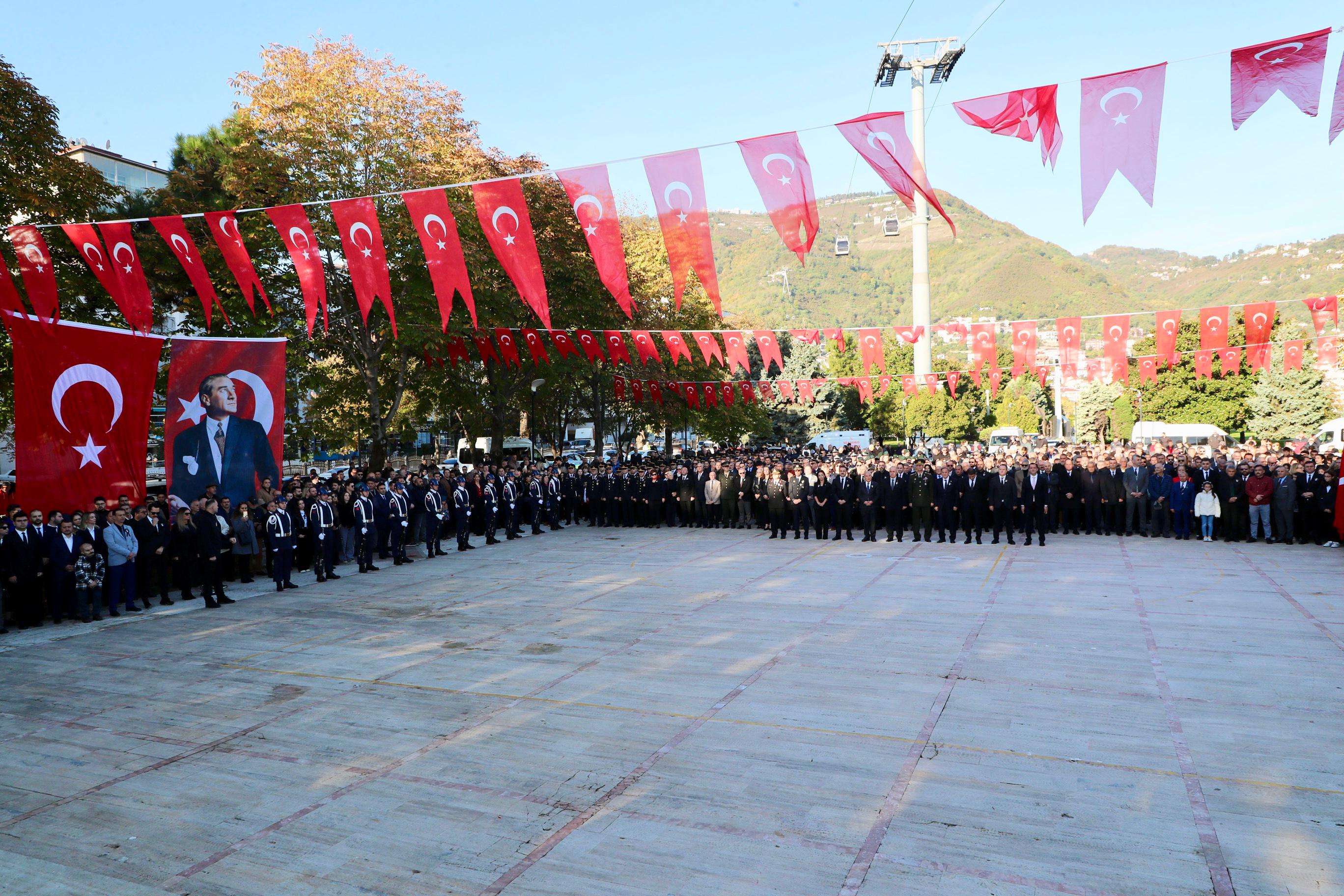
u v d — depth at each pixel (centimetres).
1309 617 1127
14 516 1263
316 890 512
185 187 2248
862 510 2022
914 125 3431
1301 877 500
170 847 572
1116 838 551
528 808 617
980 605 1252
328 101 2069
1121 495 2002
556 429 4025
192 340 1689
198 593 1533
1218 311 2014
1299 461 1784
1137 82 735
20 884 529
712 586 1467
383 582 1597
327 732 784
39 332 1436
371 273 1111
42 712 861
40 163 1742
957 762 679
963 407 6138
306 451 3250
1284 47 686
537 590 1467
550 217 2673
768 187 855
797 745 721
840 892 495
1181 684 863
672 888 504
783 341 5622
